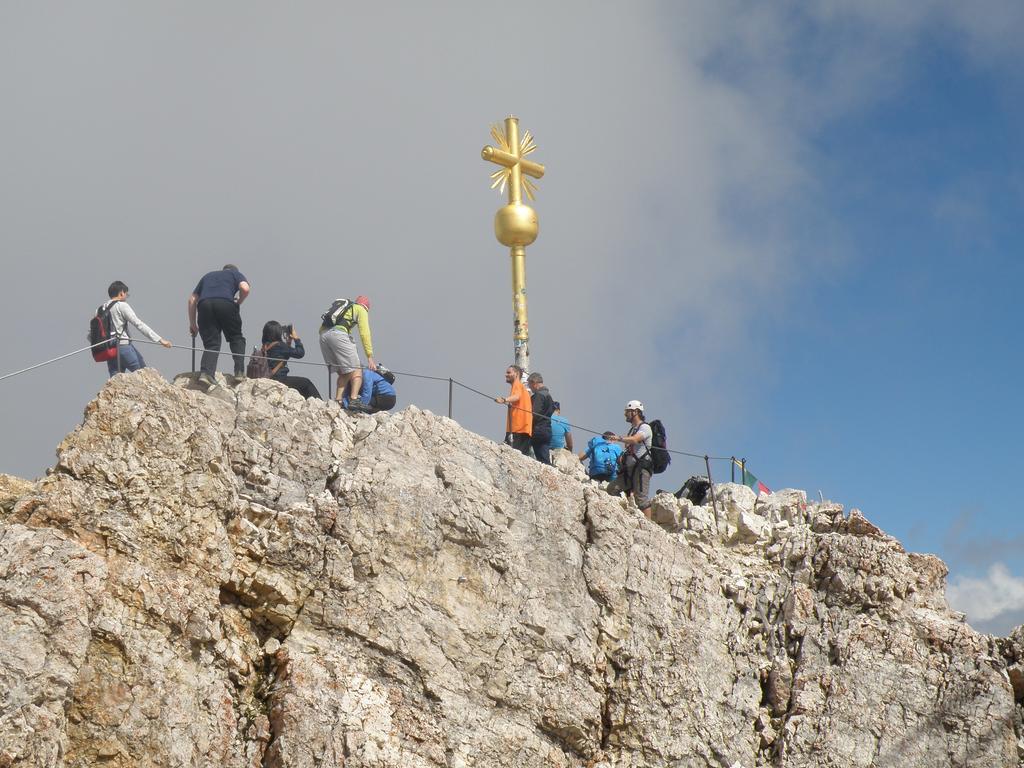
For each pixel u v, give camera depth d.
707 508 25.45
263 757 17.80
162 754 16.86
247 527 18.84
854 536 24.94
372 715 18.52
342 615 19.12
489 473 21.50
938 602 24.58
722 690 22.70
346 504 19.77
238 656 18.22
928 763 22.61
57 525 17.28
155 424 18.48
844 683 23.05
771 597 24.22
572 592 21.53
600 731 21.16
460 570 20.44
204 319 21.28
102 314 20.70
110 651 16.89
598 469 25.39
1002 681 23.38
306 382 22.03
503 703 20.06
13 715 15.69
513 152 29.88
